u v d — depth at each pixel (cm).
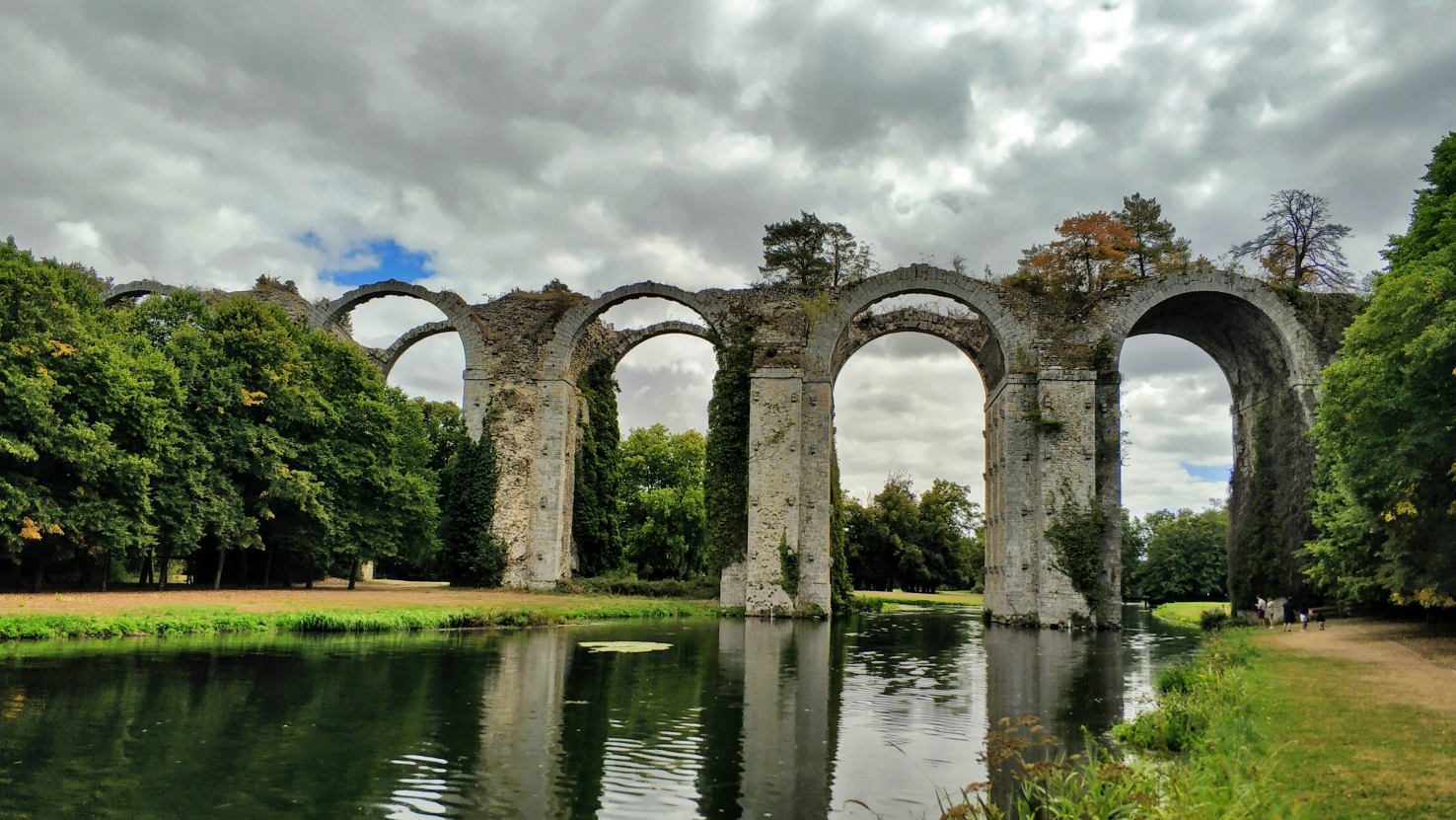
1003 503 4044
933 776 1177
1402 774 957
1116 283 4159
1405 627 2952
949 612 5303
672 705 1620
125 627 2295
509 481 4469
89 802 977
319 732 1321
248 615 2573
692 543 6769
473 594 4038
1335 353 3866
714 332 4450
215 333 3816
